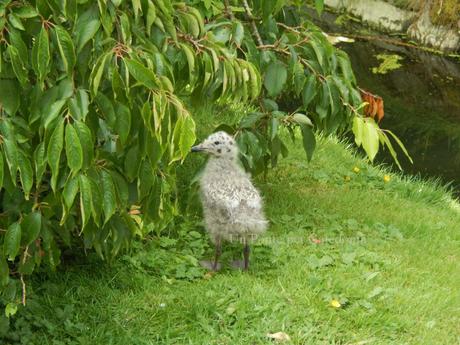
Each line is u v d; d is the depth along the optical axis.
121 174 4.22
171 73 3.79
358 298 5.55
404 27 15.07
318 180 8.20
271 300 5.34
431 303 5.61
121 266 5.77
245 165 6.12
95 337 4.80
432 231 7.33
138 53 3.64
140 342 4.80
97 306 5.20
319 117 5.94
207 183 5.68
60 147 3.30
